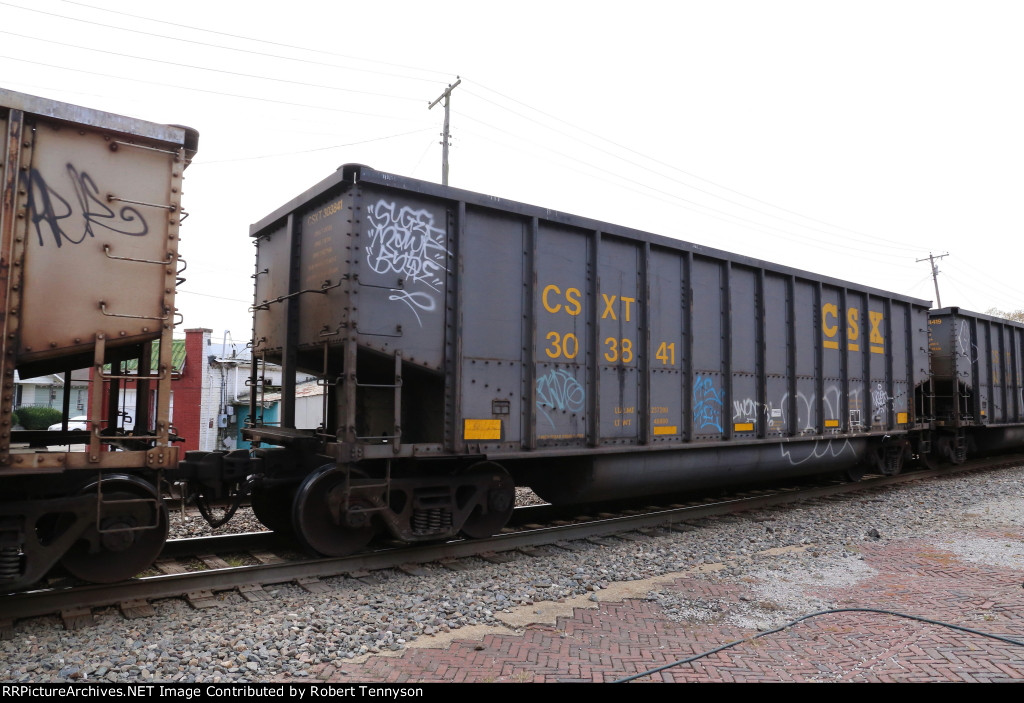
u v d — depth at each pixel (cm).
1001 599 593
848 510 1038
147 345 595
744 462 1002
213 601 542
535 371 752
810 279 1122
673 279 922
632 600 597
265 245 855
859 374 1228
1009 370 1791
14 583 480
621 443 835
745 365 1016
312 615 520
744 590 627
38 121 486
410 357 668
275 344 793
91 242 503
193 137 559
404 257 671
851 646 482
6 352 461
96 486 520
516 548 759
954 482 1361
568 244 804
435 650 467
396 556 674
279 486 736
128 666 417
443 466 731
